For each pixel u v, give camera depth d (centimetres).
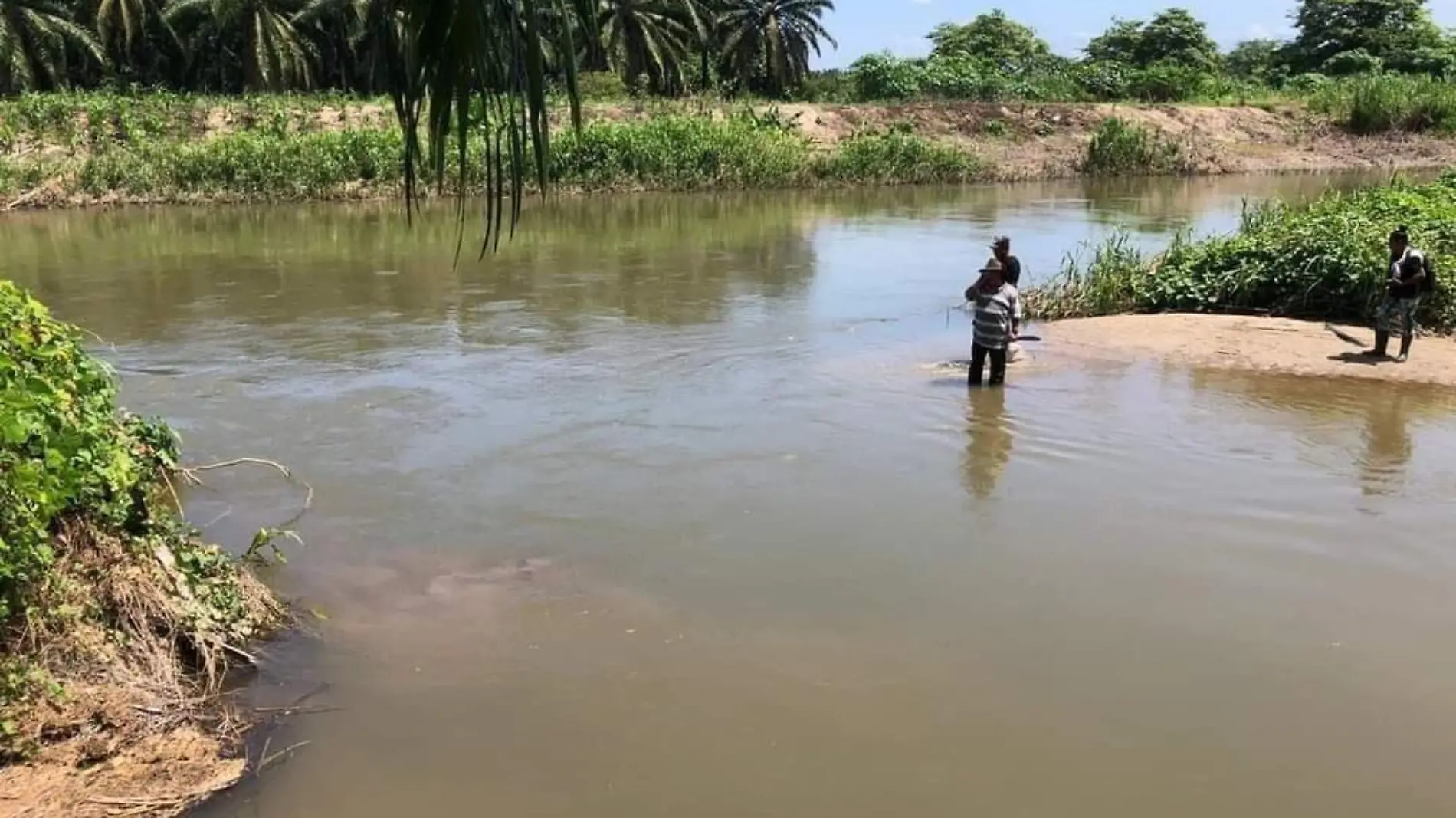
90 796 464
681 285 1825
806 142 4012
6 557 513
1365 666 595
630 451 954
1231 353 1338
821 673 583
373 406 1088
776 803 475
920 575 709
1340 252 1527
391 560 733
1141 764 504
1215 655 607
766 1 6294
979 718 541
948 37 8525
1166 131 4541
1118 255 1758
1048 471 908
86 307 1602
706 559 734
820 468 911
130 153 3200
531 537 770
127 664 544
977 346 1170
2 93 4378
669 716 541
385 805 471
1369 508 831
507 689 567
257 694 560
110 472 595
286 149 3197
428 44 192
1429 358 1312
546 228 2586
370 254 2148
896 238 2431
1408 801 480
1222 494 856
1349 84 5084
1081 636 628
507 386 1166
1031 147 4394
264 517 806
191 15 4838
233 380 1189
